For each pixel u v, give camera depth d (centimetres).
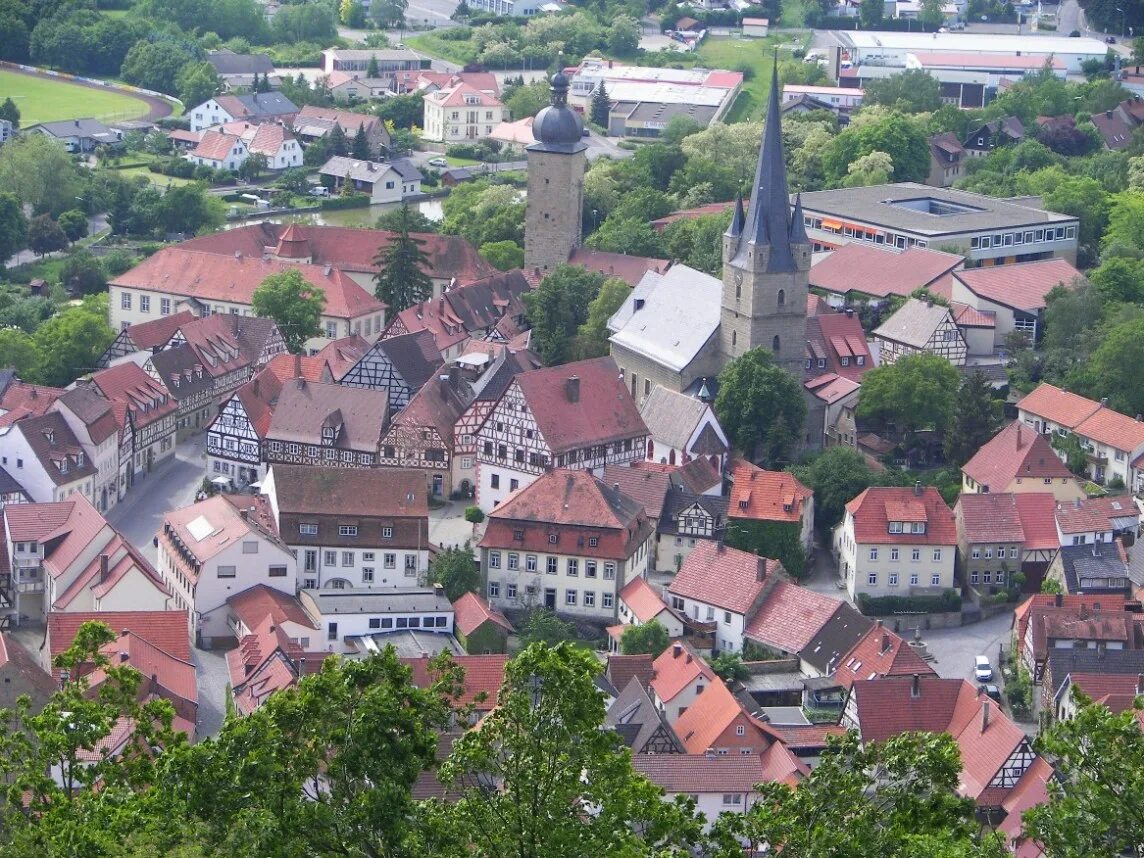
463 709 13675
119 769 14688
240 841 12900
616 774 12938
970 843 13312
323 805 12938
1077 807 13138
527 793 12775
